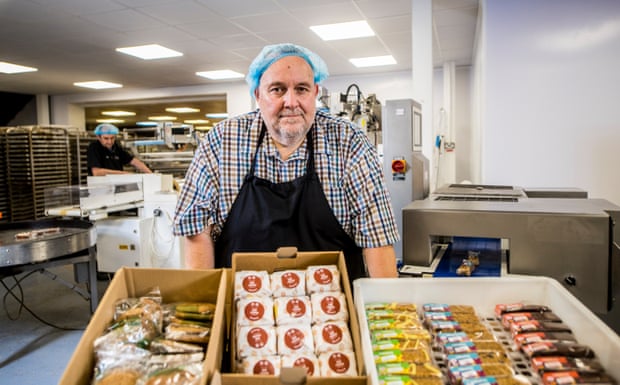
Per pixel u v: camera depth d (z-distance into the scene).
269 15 4.68
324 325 0.87
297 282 0.95
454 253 1.82
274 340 0.85
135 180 4.38
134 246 4.17
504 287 1.00
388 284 1.00
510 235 1.47
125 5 4.32
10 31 5.10
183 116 14.12
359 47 6.12
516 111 3.57
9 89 9.29
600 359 0.77
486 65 3.62
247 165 1.35
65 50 6.03
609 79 3.35
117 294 0.90
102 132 4.94
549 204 1.67
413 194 3.20
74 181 6.89
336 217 1.35
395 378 0.74
